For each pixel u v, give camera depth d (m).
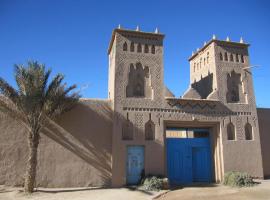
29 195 12.92
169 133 27.09
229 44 20.03
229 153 18.11
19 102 13.77
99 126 16.44
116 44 17.72
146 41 18.36
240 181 16.12
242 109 19.14
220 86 19.02
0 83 13.58
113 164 15.96
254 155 18.58
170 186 16.22
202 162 18.64
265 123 20.47
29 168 13.59
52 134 15.70
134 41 18.12
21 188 14.39
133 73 17.78
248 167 18.25
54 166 15.38
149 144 16.78
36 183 14.95
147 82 17.89
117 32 17.89
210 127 19.05
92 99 16.70
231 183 16.30
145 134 17.02
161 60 18.28
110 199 12.42
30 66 14.13
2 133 15.01
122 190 14.59
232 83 19.61
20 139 15.16
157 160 16.67
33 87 13.70
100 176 15.84
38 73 13.98
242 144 18.53
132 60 17.80
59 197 12.71
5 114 15.20
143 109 17.19
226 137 18.34
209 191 14.57
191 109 18.05
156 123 17.20
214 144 18.59
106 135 16.44
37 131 13.98
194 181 18.17
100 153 16.09
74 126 16.03
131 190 14.56
